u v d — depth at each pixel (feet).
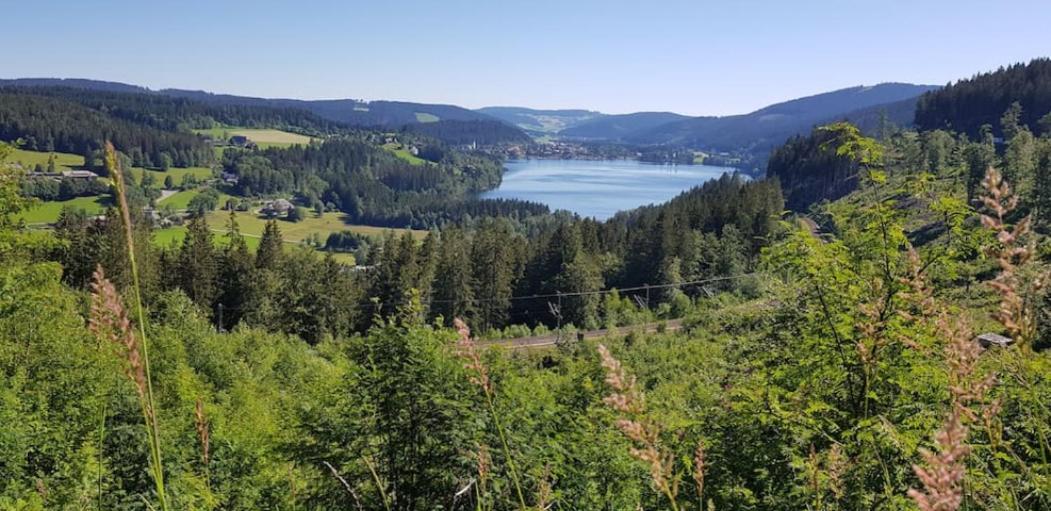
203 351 86.43
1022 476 11.13
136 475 29.25
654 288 238.68
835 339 21.95
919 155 186.29
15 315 41.45
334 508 25.86
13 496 25.89
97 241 151.64
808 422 21.07
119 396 33.58
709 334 131.64
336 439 26.96
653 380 100.83
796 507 19.19
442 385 27.40
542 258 247.50
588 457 26.40
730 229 251.39
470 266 225.56
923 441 16.57
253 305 192.13
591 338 154.20
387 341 28.76
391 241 217.36
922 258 20.52
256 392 79.97
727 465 22.45
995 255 5.58
